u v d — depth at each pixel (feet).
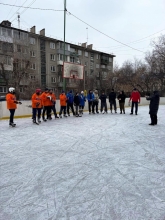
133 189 8.11
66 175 9.57
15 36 86.48
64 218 6.33
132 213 6.52
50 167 10.62
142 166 10.64
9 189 8.25
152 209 6.72
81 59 127.75
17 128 22.24
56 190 8.12
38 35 100.63
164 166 10.65
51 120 28.66
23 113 32.42
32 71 99.04
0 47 79.10
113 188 8.21
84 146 14.66
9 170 10.27
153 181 8.82
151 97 23.31
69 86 107.55
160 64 82.69
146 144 15.11
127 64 115.24
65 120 28.53
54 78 110.63
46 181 8.96
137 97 34.37
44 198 7.52
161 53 80.43
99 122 26.30
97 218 6.31
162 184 8.54
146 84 95.81
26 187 8.41
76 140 16.48
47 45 106.52
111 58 152.05
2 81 85.40
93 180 8.99
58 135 18.44
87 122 26.37
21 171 10.12
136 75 102.12
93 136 17.93
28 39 91.71
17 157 12.32
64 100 31.60
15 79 77.92
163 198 7.40
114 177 9.28
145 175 9.47
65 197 7.57
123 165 10.81
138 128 21.70
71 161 11.51
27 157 12.30
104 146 14.60
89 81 113.39
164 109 44.86
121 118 30.22
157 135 18.17
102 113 38.06
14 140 16.66
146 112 39.11
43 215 6.50
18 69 79.36
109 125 23.81
